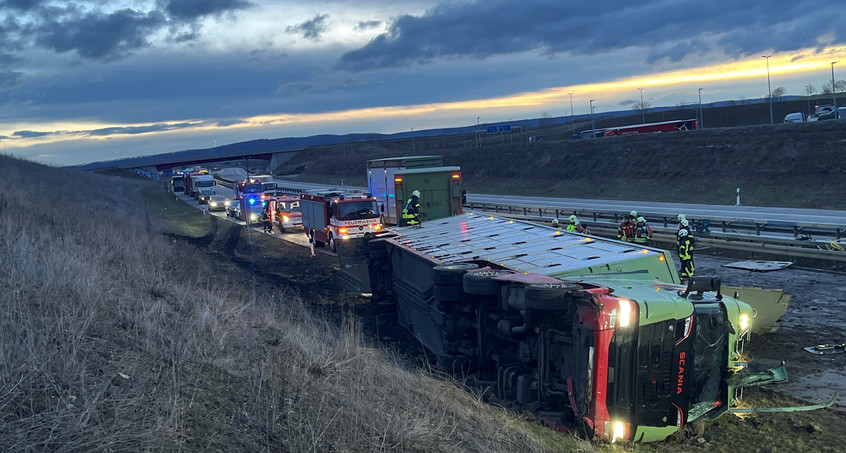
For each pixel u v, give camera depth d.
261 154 174.38
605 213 29.86
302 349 7.22
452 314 10.06
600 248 10.23
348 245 17.56
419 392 7.15
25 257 7.96
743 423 7.78
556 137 131.12
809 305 13.93
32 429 3.96
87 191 47.62
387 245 15.23
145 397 4.84
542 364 7.79
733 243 21.27
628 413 6.76
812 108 114.75
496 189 72.56
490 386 9.11
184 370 5.64
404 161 22.95
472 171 83.31
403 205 22.44
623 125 133.62
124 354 5.64
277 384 5.74
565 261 9.54
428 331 12.09
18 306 6.04
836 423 7.68
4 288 6.58
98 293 7.26
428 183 22.62
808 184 44.75
